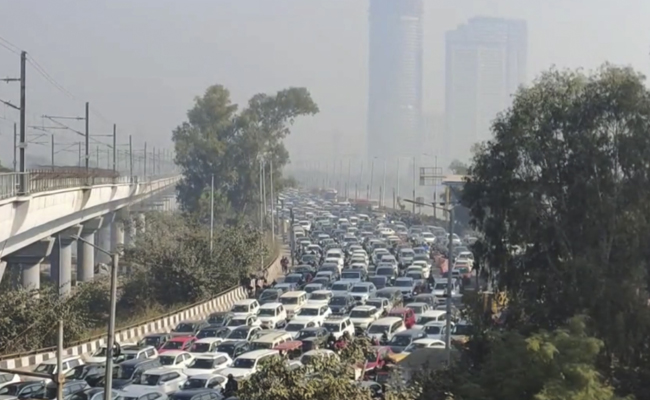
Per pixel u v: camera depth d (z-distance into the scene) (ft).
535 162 206.59
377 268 403.34
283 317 299.79
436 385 161.17
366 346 172.04
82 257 456.04
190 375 202.28
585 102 204.13
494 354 145.48
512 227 205.16
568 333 139.23
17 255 335.88
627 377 178.50
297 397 136.36
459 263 425.28
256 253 394.32
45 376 146.20
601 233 199.11
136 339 273.95
